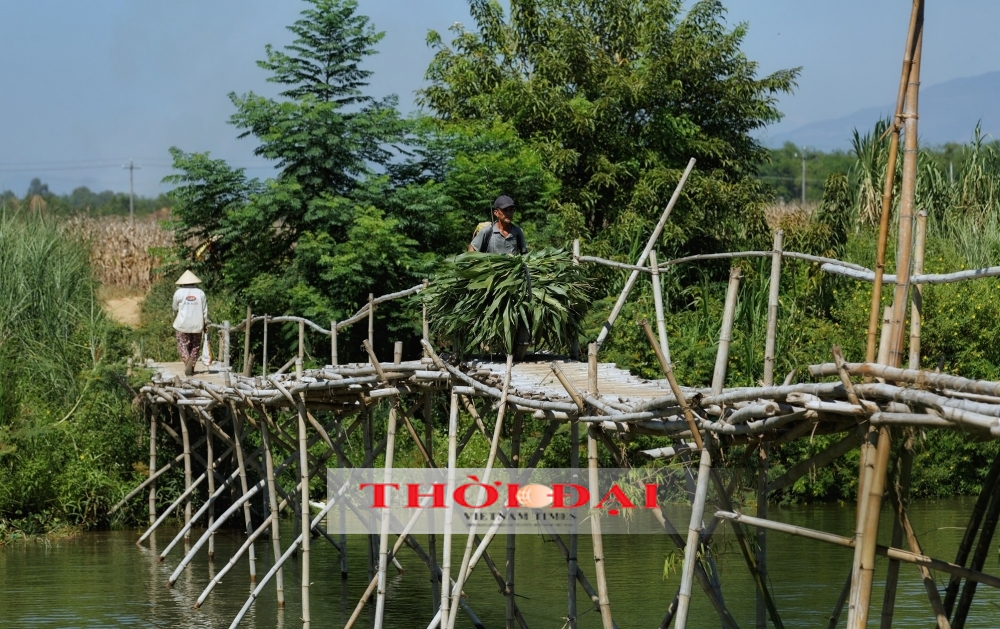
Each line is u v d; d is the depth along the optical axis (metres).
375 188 21.72
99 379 18.50
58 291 20.83
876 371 5.45
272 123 22.58
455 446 9.06
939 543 15.12
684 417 6.83
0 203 22.72
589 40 27.22
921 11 5.85
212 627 11.67
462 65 27.03
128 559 15.84
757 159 28.28
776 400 5.98
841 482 19.22
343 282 21.58
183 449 18.09
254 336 22.84
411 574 14.85
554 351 9.95
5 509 17.48
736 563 14.34
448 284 9.42
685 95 27.05
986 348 18.58
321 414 19.69
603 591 7.82
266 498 17.72
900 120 5.95
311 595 13.53
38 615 12.22
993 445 19.38
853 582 5.70
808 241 21.77
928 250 19.97
